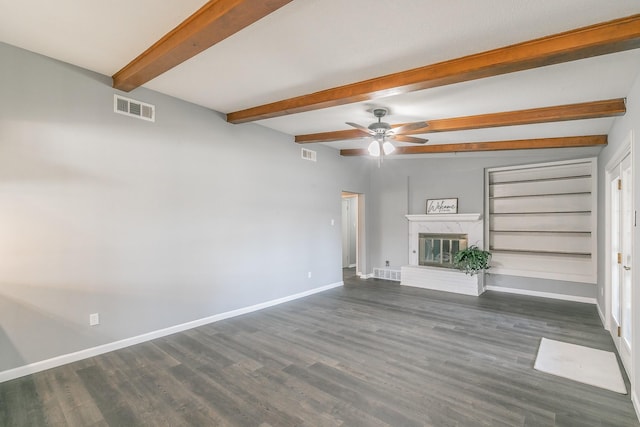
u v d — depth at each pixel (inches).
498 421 86.4
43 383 105.5
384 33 90.0
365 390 101.7
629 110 116.5
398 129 146.1
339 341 141.7
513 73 106.5
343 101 132.7
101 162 128.8
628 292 121.1
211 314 167.2
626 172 126.3
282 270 208.4
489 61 97.2
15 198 109.4
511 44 93.1
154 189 144.9
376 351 131.2
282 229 208.5
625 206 128.0
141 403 94.4
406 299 216.4
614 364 119.5
